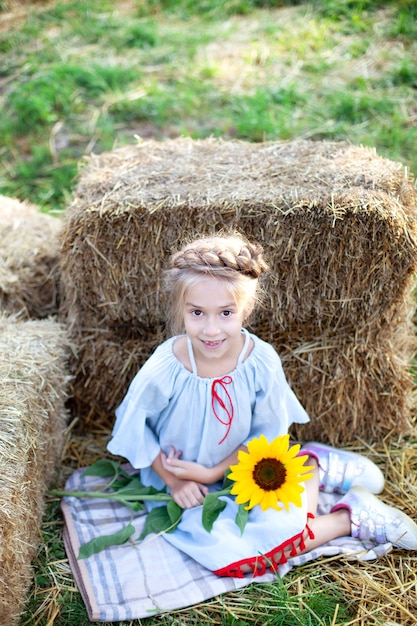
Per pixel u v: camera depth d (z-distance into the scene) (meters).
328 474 2.83
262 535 2.52
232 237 2.62
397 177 2.91
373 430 3.16
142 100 5.07
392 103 4.88
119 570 2.53
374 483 2.84
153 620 2.41
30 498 2.48
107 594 2.46
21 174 4.67
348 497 2.70
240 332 2.54
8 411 2.43
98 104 5.14
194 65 5.47
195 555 2.53
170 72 5.41
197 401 2.61
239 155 3.17
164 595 2.45
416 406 3.29
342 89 5.09
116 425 2.80
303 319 2.94
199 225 2.75
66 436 3.17
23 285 3.27
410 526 2.63
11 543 2.21
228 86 5.22
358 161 3.02
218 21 6.11
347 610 2.44
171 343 2.67
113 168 3.10
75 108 5.09
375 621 2.37
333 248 2.72
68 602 2.48
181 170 3.02
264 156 3.14
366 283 2.80
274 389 2.64
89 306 3.04
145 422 2.71
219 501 2.60
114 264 2.87
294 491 2.46
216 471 2.70
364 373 3.02
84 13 6.18
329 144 3.23
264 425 2.74
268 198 2.72
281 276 2.82
